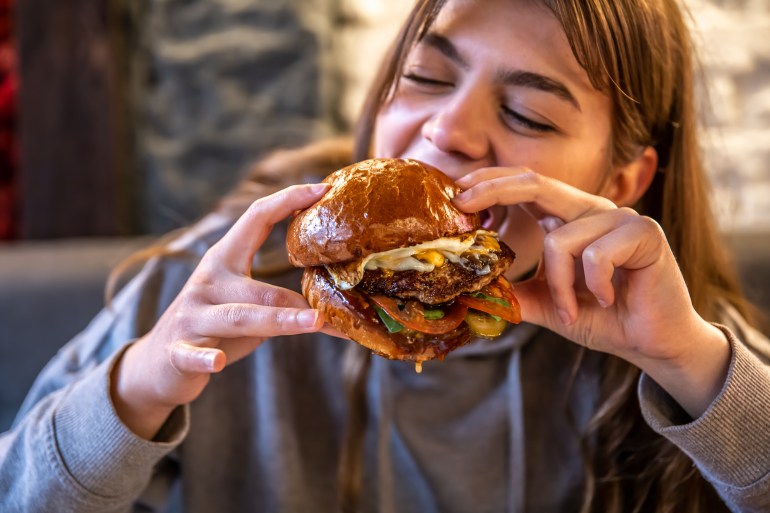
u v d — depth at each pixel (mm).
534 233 1445
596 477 1563
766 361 1605
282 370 1719
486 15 1249
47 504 1284
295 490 1632
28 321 2438
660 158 1621
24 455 1334
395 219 1024
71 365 1676
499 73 1248
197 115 3250
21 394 2432
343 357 1729
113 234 3229
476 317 1127
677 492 1470
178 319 1208
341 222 1029
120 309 1751
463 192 1129
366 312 1071
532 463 1633
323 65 3182
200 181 3271
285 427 1669
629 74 1358
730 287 1824
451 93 1324
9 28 3230
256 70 3207
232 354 1315
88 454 1271
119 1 3215
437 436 1651
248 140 3221
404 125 1356
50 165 3176
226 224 1851
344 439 1642
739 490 1238
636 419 1558
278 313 1094
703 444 1238
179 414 1344
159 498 1630
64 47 3131
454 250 1079
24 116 3154
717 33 3188
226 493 1665
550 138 1303
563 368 1685
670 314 1214
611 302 1164
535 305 1312
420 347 1090
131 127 3281
